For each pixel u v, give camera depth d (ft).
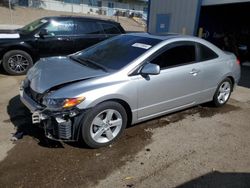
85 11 164.66
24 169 9.84
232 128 14.44
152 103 12.87
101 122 11.25
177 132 13.48
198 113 16.24
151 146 11.97
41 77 11.60
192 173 10.21
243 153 11.90
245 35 43.27
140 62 12.17
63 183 9.22
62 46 24.22
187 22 39.19
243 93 21.61
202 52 15.01
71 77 11.27
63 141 11.06
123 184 9.36
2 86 19.33
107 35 26.43
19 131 12.51
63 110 10.10
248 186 9.70
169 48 13.26
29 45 22.65
